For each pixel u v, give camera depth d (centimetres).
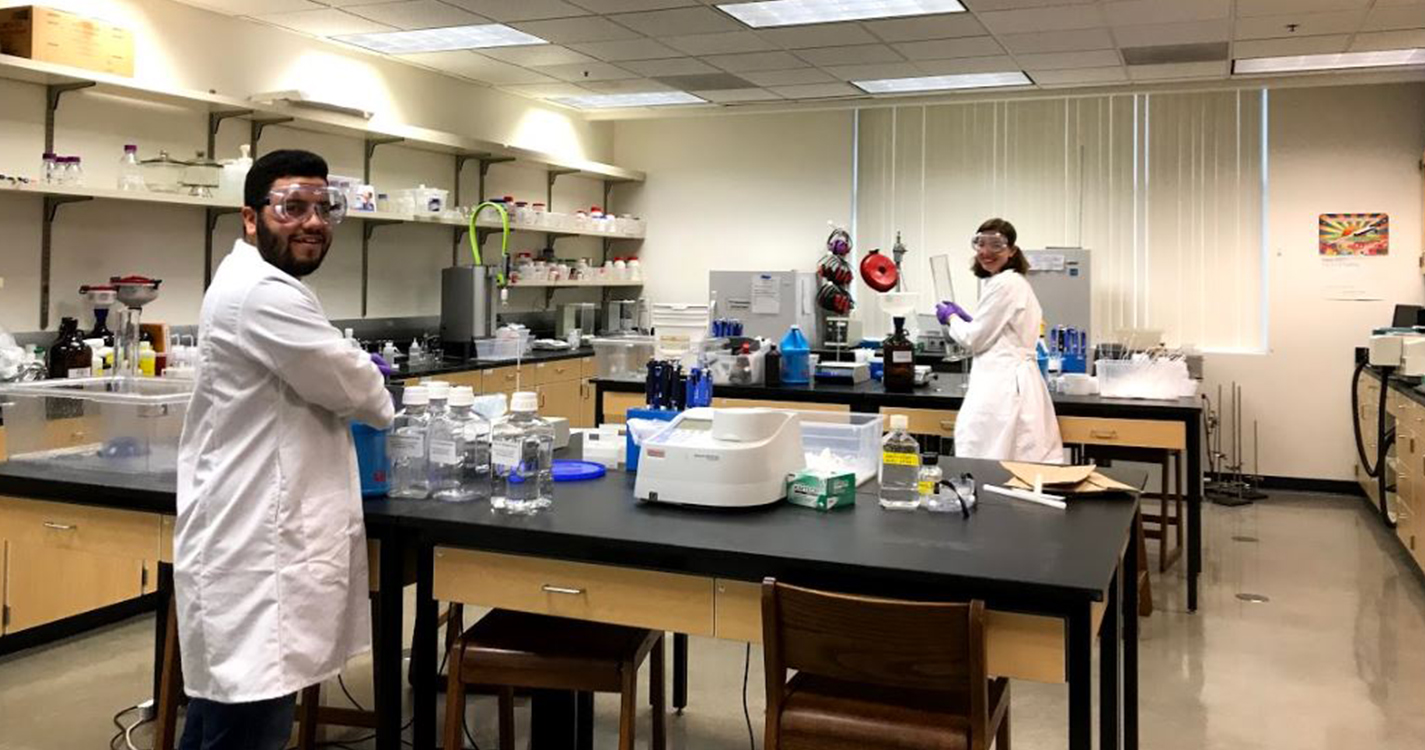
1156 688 325
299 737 256
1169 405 403
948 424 420
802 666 167
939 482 219
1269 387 670
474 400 248
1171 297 688
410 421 220
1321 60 580
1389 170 641
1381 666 344
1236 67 598
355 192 538
